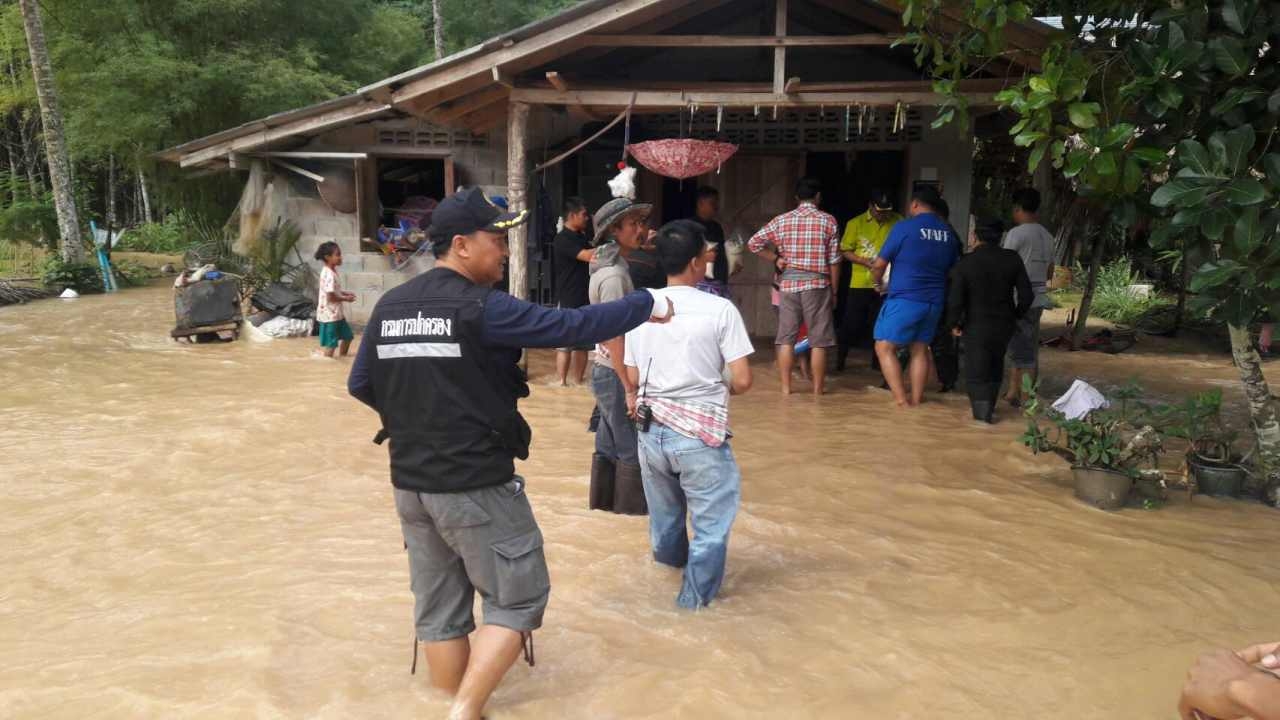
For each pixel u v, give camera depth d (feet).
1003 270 25.70
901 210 39.52
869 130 37.68
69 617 13.87
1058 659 12.74
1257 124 18.35
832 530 17.65
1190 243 18.31
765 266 41.81
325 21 76.84
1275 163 16.25
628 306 11.18
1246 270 17.01
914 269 27.53
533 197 41.68
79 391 30.30
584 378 32.40
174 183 69.21
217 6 66.54
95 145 69.87
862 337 40.06
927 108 37.42
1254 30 17.70
